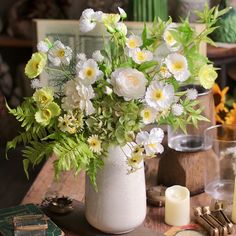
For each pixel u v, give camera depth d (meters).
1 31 4.43
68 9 4.16
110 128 1.94
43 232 2.03
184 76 1.89
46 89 1.92
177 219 2.17
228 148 2.32
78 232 2.14
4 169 3.84
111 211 2.04
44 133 1.96
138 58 1.90
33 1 4.26
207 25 1.98
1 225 2.07
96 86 1.93
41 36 2.83
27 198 2.36
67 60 1.94
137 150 1.92
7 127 3.72
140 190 2.06
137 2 2.96
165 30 1.94
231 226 2.11
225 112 2.68
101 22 1.98
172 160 2.33
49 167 2.55
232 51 3.16
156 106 1.88
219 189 2.32
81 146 1.89
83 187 2.42
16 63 4.77
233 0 3.07
